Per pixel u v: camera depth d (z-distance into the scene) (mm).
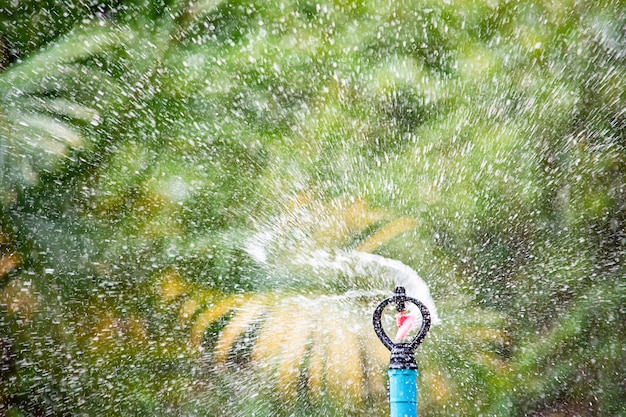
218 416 8867
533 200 10062
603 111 10219
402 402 3223
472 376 9375
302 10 10859
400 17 10844
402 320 3443
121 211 9617
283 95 10609
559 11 10523
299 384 8828
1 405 8672
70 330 9055
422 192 10164
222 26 10703
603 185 10023
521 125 10305
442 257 9852
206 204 9922
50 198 9297
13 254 9008
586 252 9883
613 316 9594
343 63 10742
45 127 9289
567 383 9344
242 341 9047
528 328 9617
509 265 9883
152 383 9000
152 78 10227
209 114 10344
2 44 9734
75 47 9805
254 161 10273
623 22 10312
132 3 10328
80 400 8875
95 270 9320
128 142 9891
